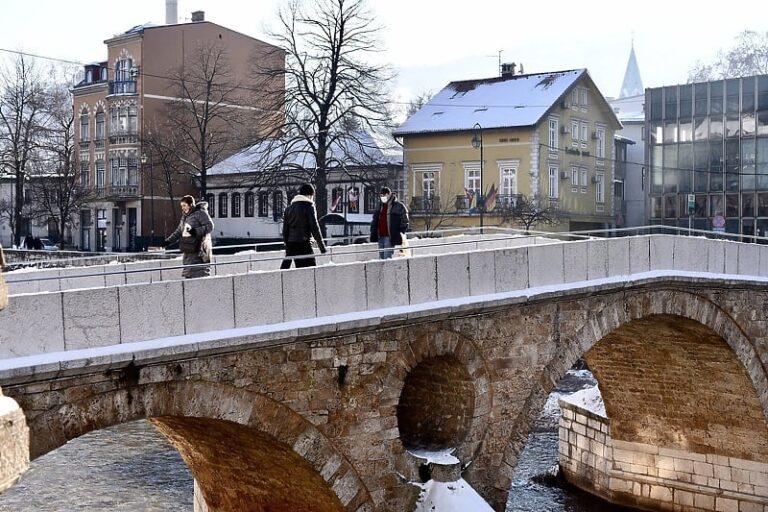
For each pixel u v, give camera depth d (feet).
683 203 205.98
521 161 184.65
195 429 50.11
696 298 74.49
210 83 177.58
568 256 61.57
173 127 203.21
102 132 217.56
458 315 53.47
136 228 209.46
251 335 42.70
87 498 81.10
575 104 198.90
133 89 208.33
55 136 232.53
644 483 90.79
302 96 150.51
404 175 196.95
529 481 95.71
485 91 199.82
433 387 57.67
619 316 66.44
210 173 205.26
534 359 59.36
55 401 37.04
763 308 81.61
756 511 84.74
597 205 209.67
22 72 206.08
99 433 103.55
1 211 238.89
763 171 195.31
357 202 187.52
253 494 56.29
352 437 48.55
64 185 204.85
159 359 39.68
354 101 150.92
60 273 58.59
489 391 56.54
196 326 41.34
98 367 37.58
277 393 45.01
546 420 113.39
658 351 84.28
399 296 50.37
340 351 47.67
